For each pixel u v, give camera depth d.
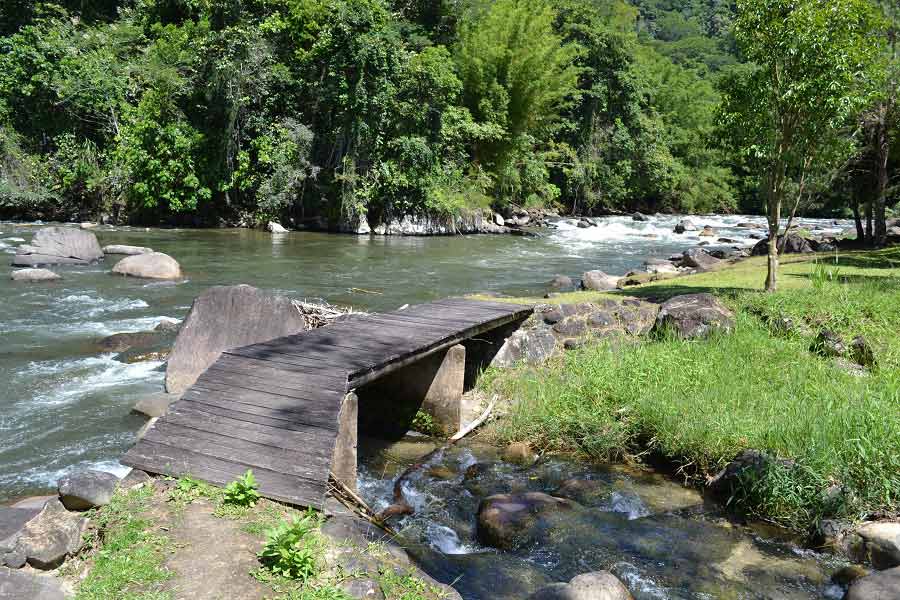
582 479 6.13
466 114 30.42
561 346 9.57
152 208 26.11
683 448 6.35
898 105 16.86
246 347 6.60
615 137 41.88
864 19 9.74
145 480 4.49
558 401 7.49
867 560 4.75
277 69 26.45
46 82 25.23
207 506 4.21
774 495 5.39
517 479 6.22
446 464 6.57
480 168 31.08
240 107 26.17
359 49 25.81
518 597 4.30
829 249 19.91
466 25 33.75
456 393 7.26
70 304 12.16
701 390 7.31
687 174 47.44
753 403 6.81
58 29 27.33
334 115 27.33
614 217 40.66
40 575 3.63
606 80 41.66
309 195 27.25
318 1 27.06
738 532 5.25
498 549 4.98
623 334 9.69
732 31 10.23
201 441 4.80
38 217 25.66
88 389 7.99
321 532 4.09
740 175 50.31
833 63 9.29
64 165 25.62
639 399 7.11
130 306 12.12
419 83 27.30
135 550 3.73
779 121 10.09
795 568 4.73
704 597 4.37
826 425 5.87
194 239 22.34
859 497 5.21
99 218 25.91
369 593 3.52
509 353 9.29
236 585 3.46
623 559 4.83
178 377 7.89
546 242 26.69
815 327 9.20
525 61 31.56
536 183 36.44
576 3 41.47
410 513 5.47
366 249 22.03
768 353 8.34
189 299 12.84
